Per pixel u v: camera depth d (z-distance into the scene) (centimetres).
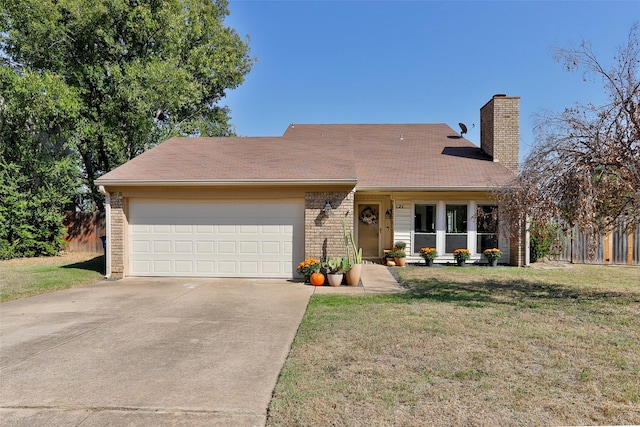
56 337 548
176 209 1088
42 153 1653
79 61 1862
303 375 401
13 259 1538
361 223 1446
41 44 1739
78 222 1822
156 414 332
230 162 1187
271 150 1338
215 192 1068
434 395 355
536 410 328
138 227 1092
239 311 700
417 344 491
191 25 2148
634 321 598
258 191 1060
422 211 1352
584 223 657
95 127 1838
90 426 313
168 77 1862
